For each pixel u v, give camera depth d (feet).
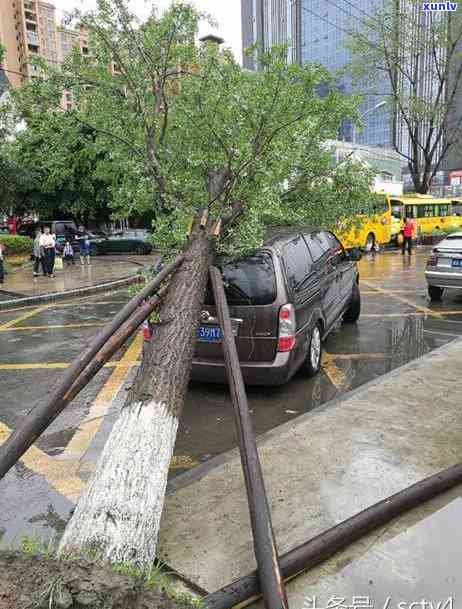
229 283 17.38
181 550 9.64
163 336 12.66
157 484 9.07
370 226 71.26
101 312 35.55
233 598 7.80
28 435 8.88
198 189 18.53
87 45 20.75
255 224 16.75
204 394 18.48
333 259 24.03
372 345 24.34
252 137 18.85
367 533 9.78
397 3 76.69
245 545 9.74
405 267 55.16
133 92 20.62
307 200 22.45
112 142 20.92
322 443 13.43
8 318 34.91
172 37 20.52
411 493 10.53
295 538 9.77
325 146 23.40
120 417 10.55
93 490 8.78
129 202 19.72
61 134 21.74
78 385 10.54
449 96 86.94
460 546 9.45
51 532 10.80
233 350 12.39
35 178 66.13
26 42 324.19
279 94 18.63
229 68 20.35
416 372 18.63
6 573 6.30
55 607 5.81
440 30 77.92
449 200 99.14
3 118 50.21
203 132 19.35
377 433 13.91
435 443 13.28
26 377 21.21
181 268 15.11
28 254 69.82
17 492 12.41
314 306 19.77
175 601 6.55
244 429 10.12
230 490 11.55
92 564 6.75
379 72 81.97
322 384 19.19
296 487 11.43
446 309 32.17
